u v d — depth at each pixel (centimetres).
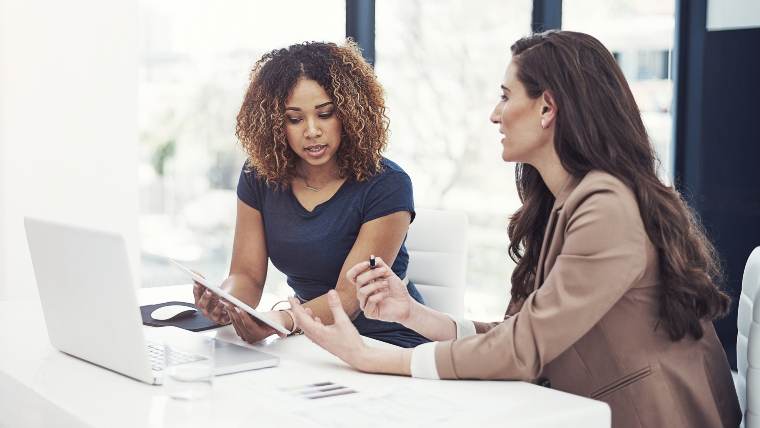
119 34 337
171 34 354
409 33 385
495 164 403
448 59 393
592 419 140
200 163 365
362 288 177
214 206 369
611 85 165
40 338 187
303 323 168
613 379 161
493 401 143
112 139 339
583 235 151
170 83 356
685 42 398
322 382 155
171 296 235
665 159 407
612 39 401
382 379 157
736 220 387
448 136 396
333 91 217
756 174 380
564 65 164
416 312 182
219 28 360
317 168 226
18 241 324
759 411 169
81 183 334
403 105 387
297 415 135
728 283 387
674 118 403
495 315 404
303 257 226
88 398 144
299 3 369
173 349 150
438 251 262
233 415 135
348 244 225
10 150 320
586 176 162
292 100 217
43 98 324
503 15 397
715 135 391
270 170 225
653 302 161
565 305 149
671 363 160
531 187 187
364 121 220
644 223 157
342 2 373
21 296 326
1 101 316
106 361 161
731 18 383
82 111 332
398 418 133
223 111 365
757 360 169
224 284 230
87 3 330
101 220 339
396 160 387
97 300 155
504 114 171
